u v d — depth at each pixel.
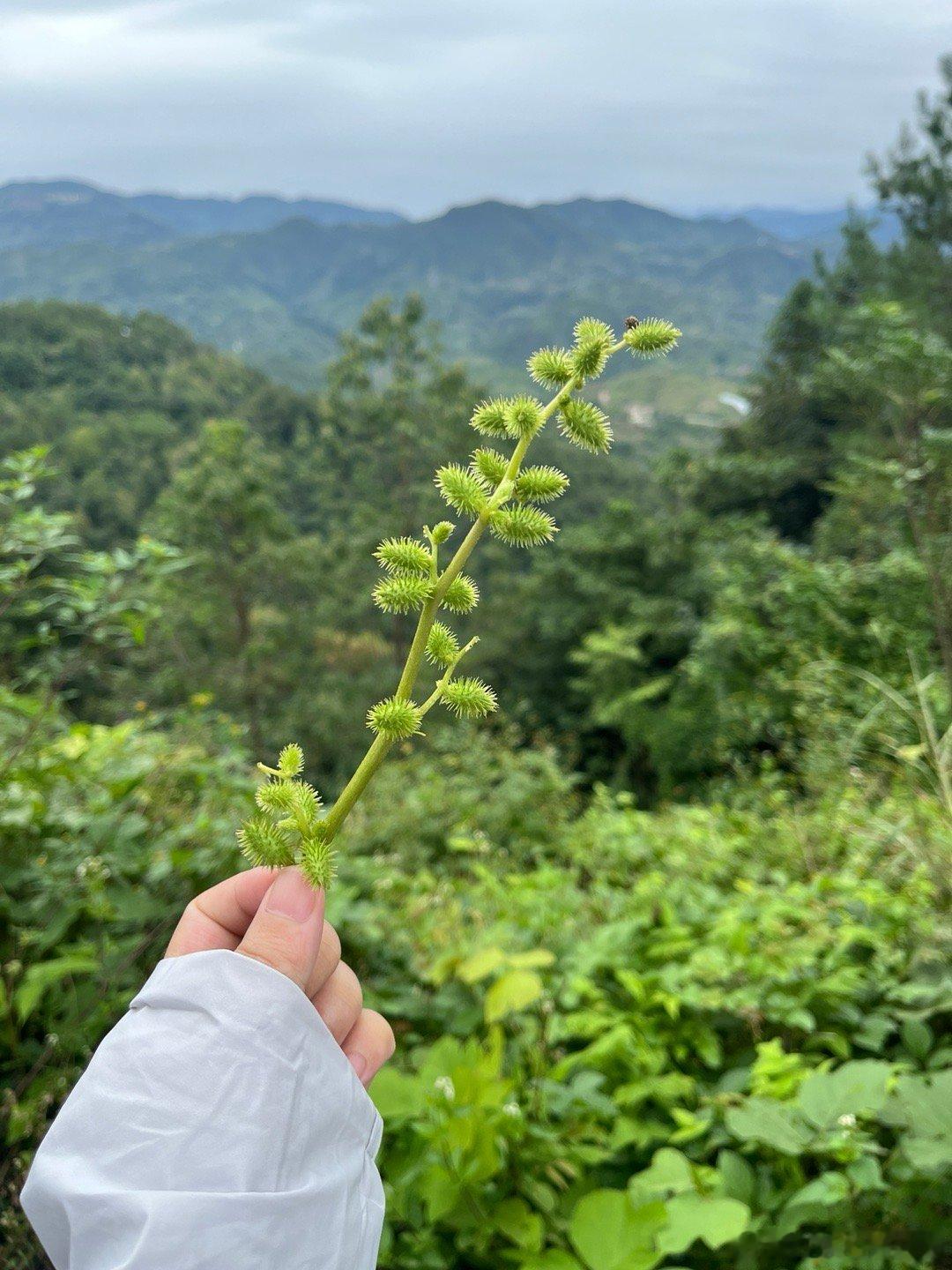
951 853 4.29
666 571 27.19
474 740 8.18
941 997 2.98
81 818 2.93
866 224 31.11
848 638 11.05
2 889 2.80
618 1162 2.72
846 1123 2.24
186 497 27.47
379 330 30.81
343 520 38.81
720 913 3.89
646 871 5.05
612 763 23.30
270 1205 0.49
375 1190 0.59
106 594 3.45
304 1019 0.55
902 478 11.97
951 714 7.39
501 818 6.23
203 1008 0.54
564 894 4.25
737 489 28.98
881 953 3.32
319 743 25.61
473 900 4.21
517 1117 2.40
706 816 5.92
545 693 28.20
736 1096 2.65
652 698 24.23
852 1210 2.26
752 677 13.98
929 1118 2.14
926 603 10.79
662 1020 3.14
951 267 26.95
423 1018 3.06
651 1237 2.11
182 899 2.87
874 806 5.70
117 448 64.56
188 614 26.52
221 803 3.53
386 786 6.94
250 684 26.30
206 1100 0.51
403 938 3.38
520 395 0.72
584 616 27.02
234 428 28.56
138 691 20.19
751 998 3.03
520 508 0.68
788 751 8.06
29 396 75.75
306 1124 0.53
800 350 32.25
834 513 15.88
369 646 29.14
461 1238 2.30
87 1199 0.48
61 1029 2.40
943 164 28.28
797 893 3.96
